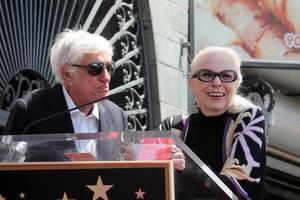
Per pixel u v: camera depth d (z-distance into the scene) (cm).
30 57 860
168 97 1032
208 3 1095
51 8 890
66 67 516
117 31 1006
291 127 1293
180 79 1054
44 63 881
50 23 891
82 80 512
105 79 516
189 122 501
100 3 956
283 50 1161
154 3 1023
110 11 973
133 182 334
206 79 485
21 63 846
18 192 336
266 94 1186
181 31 1068
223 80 484
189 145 489
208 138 484
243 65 1127
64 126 511
